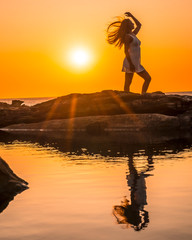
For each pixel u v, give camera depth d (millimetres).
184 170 6090
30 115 19578
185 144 10109
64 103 18672
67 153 8867
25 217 3730
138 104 17016
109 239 3031
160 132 14711
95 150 9305
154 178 5512
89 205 4105
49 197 4547
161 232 3152
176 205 3988
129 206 4016
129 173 6000
